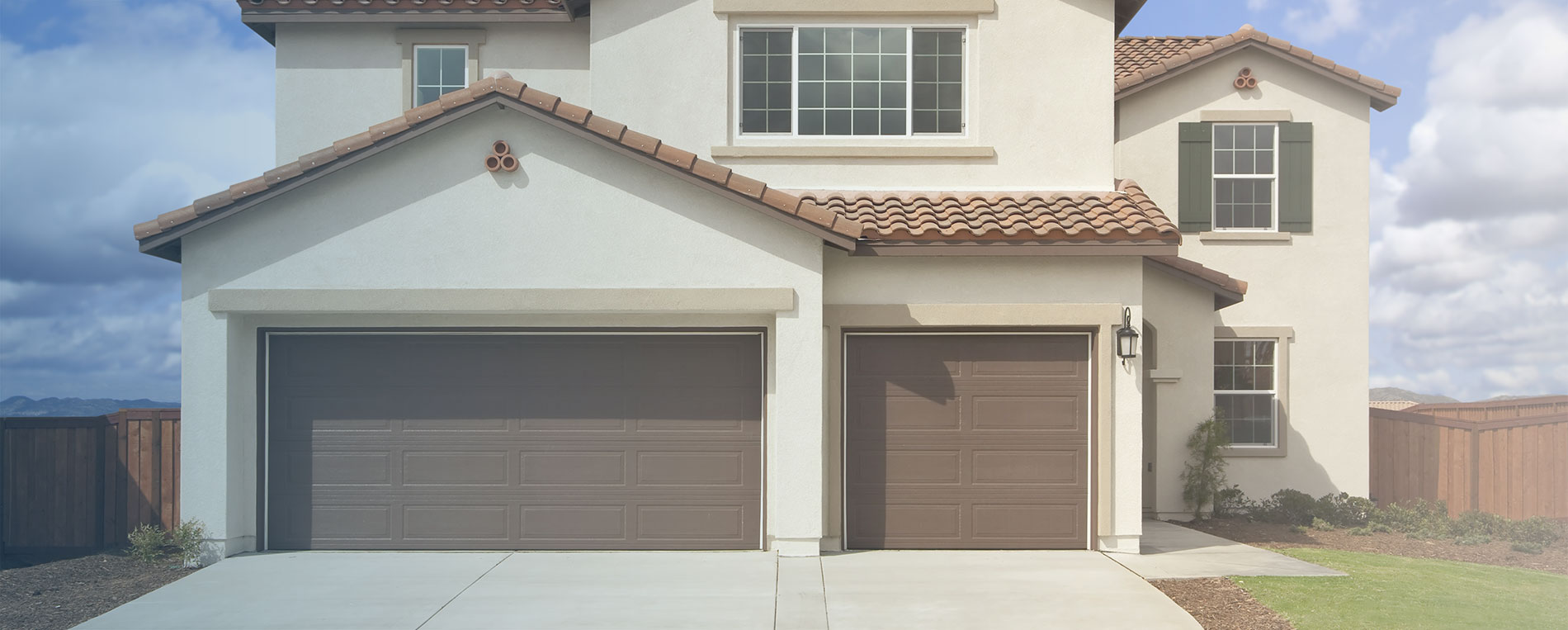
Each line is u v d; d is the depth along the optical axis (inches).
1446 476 633.0
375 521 457.4
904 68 519.2
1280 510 604.1
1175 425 598.2
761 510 458.9
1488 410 669.3
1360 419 649.0
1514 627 341.7
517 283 437.7
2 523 484.7
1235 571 422.6
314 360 459.8
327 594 381.1
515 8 561.6
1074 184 508.1
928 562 435.8
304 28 575.2
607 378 461.1
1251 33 645.9
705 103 514.9
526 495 458.6
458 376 460.1
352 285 436.1
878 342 466.6
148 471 504.1
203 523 435.5
